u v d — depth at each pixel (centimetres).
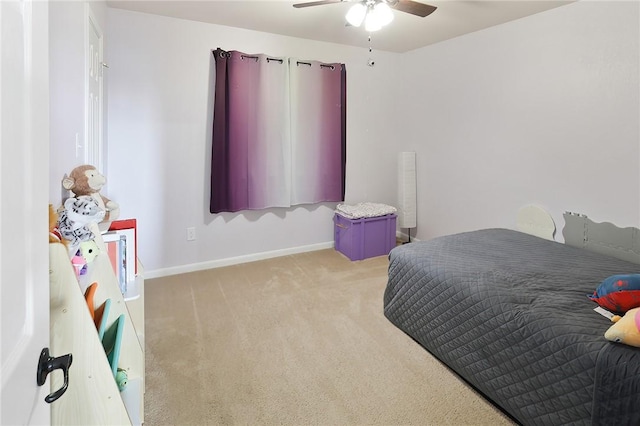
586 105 263
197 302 282
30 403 65
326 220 415
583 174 269
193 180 339
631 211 243
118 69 296
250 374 197
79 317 109
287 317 260
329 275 339
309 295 296
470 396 182
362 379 194
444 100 381
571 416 141
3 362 55
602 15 249
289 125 367
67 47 164
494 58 327
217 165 338
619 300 153
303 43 371
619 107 245
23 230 63
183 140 330
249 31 342
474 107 350
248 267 359
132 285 195
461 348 191
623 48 240
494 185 338
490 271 202
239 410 171
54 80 147
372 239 388
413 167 423
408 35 356
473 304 184
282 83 358
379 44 392
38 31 69
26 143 64
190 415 167
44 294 73
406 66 427
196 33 322
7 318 57
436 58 387
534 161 302
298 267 360
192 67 324
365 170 431
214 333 238
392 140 443
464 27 329
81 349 109
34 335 67
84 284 136
